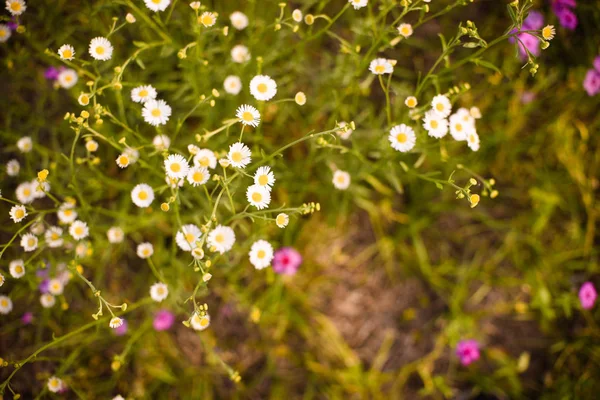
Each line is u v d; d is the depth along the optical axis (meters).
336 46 0.84
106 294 0.80
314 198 0.82
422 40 0.85
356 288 0.83
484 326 0.83
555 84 0.85
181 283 0.76
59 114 0.81
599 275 0.84
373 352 0.82
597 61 0.81
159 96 0.81
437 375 0.82
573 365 0.83
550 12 0.83
